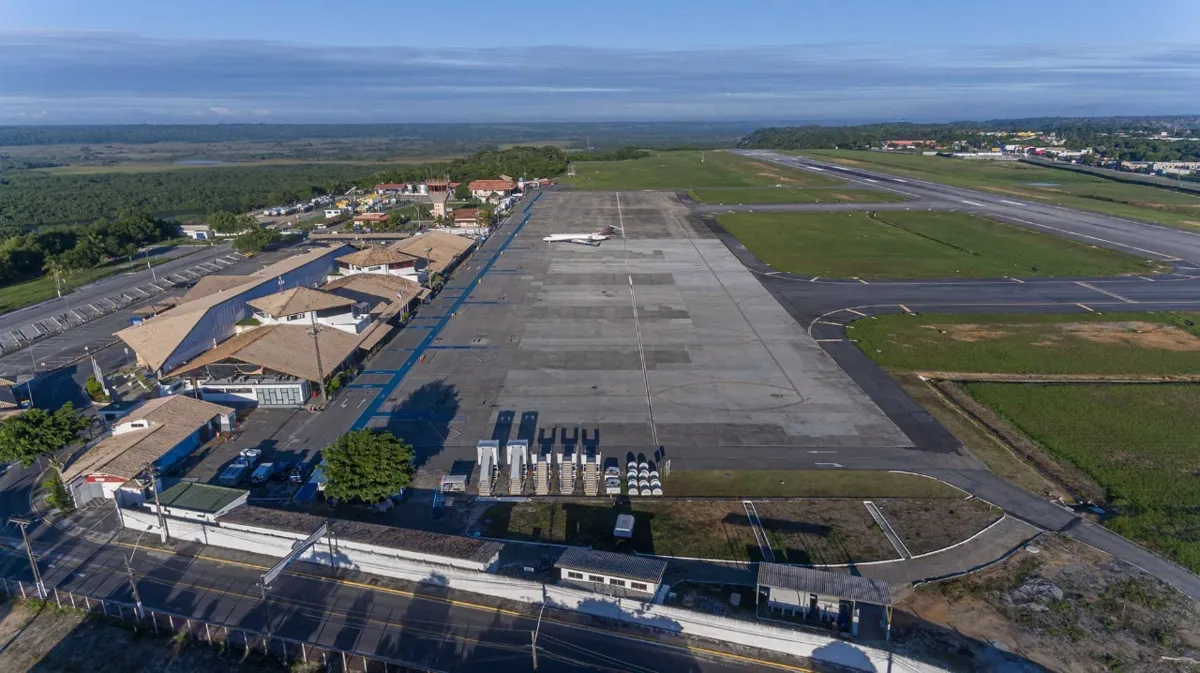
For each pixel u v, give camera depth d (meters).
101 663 37.75
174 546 48.22
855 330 91.88
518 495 54.47
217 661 37.78
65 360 85.94
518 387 74.25
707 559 46.31
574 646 38.44
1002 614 41.12
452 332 92.25
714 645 38.53
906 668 35.59
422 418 67.38
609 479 55.47
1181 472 57.53
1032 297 107.31
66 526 50.72
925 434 63.69
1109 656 37.91
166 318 80.56
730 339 88.75
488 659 37.41
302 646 38.22
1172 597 42.75
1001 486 55.25
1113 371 78.69
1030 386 74.56
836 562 45.84
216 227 175.88
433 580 43.72
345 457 51.88
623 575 41.22
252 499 54.16
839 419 66.56
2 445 54.06
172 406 62.59
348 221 194.12
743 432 64.00
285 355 74.06
